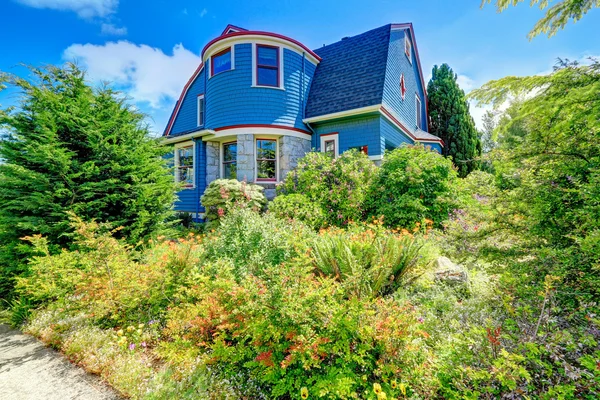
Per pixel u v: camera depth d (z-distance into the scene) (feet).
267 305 7.77
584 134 9.68
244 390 7.64
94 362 9.09
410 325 7.87
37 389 8.13
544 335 6.86
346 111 31.94
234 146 36.42
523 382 6.66
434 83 59.00
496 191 11.73
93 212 16.83
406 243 14.11
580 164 9.64
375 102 31.19
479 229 12.24
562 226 9.80
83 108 17.24
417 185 23.88
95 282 11.59
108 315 11.61
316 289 8.77
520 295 8.87
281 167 33.53
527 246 10.66
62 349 10.10
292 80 34.27
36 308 13.21
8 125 15.71
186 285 12.13
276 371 7.38
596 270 8.04
